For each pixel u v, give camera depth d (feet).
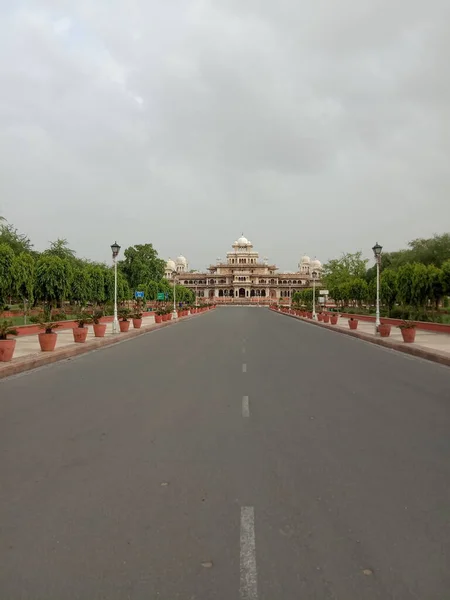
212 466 19.65
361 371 47.93
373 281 166.40
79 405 31.58
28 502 16.06
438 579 11.69
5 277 99.25
